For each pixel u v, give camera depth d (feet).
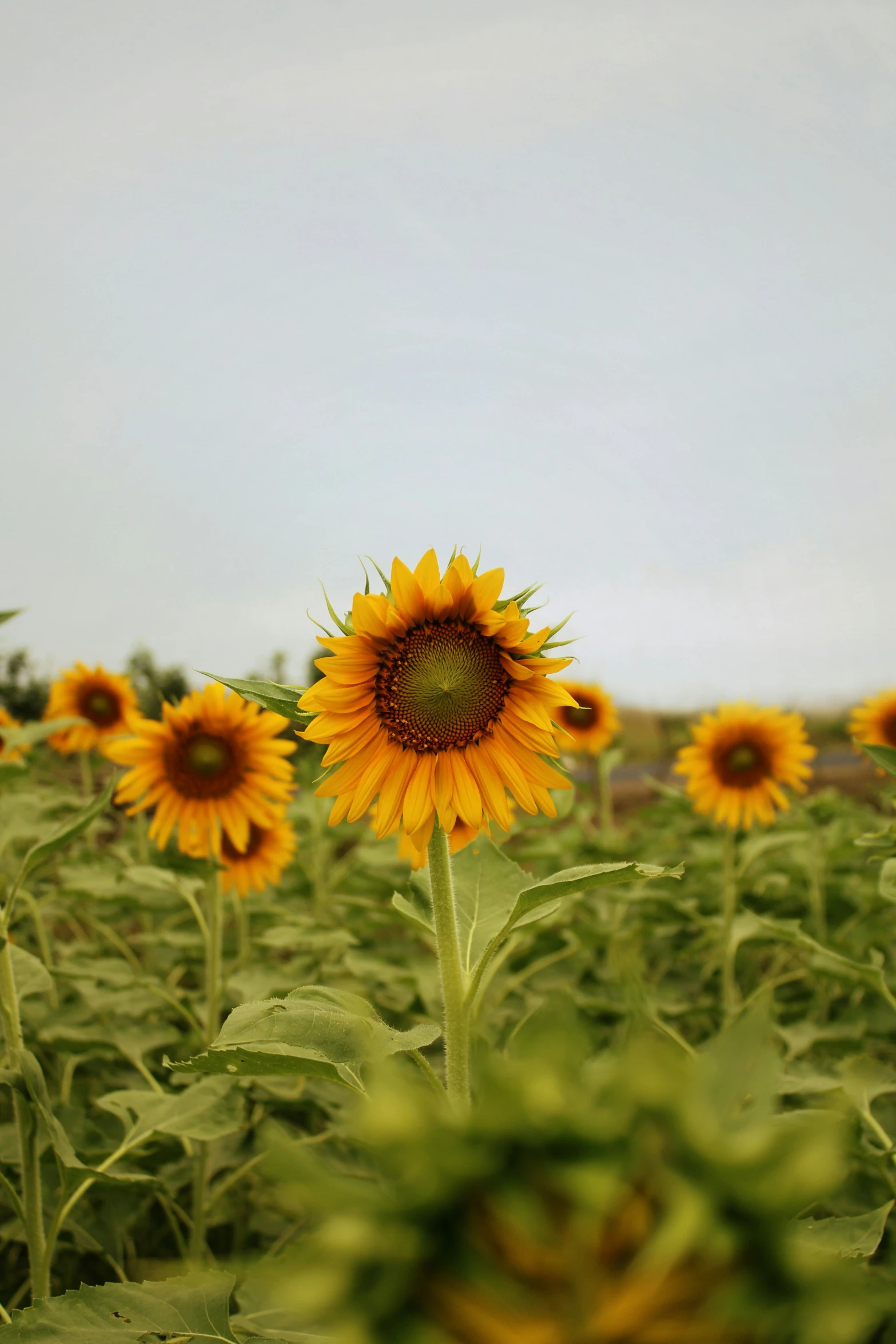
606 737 8.23
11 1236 3.29
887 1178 2.73
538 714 2.36
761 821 5.97
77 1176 2.66
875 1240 2.07
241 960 5.14
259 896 6.47
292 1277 0.69
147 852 6.22
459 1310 0.68
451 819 2.30
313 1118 4.08
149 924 6.09
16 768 4.21
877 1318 0.69
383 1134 0.70
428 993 4.17
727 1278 0.66
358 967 4.29
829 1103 3.08
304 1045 2.07
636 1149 0.70
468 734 2.37
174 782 4.35
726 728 5.55
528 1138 0.69
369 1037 2.10
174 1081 4.08
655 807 8.22
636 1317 0.68
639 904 5.44
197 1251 3.46
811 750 5.53
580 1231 0.69
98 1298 2.07
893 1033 3.89
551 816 2.37
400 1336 0.68
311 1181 0.72
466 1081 2.22
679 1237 0.64
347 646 2.32
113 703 7.22
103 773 8.69
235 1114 2.89
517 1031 2.75
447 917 2.32
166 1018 5.18
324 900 6.07
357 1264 0.68
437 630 2.36
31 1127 2.73
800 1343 0.64
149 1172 3.75
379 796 2.39
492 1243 0.70
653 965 5.77
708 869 5.89
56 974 4.14
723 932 4.81
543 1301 0.69
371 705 2.37
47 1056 4.65
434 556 2.34
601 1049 3.75
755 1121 1.04
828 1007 5.02
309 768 6.54
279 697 2.39
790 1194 0.64
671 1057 0.73
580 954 5.24
